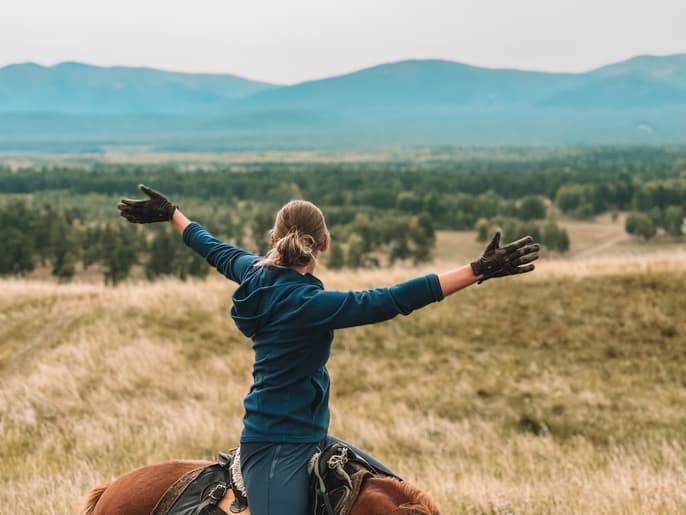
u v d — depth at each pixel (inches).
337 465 139.4
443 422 591.2
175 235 4658.0
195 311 807.7
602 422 587.2
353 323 135.6
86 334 740.7
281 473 138.0
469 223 7554.1
